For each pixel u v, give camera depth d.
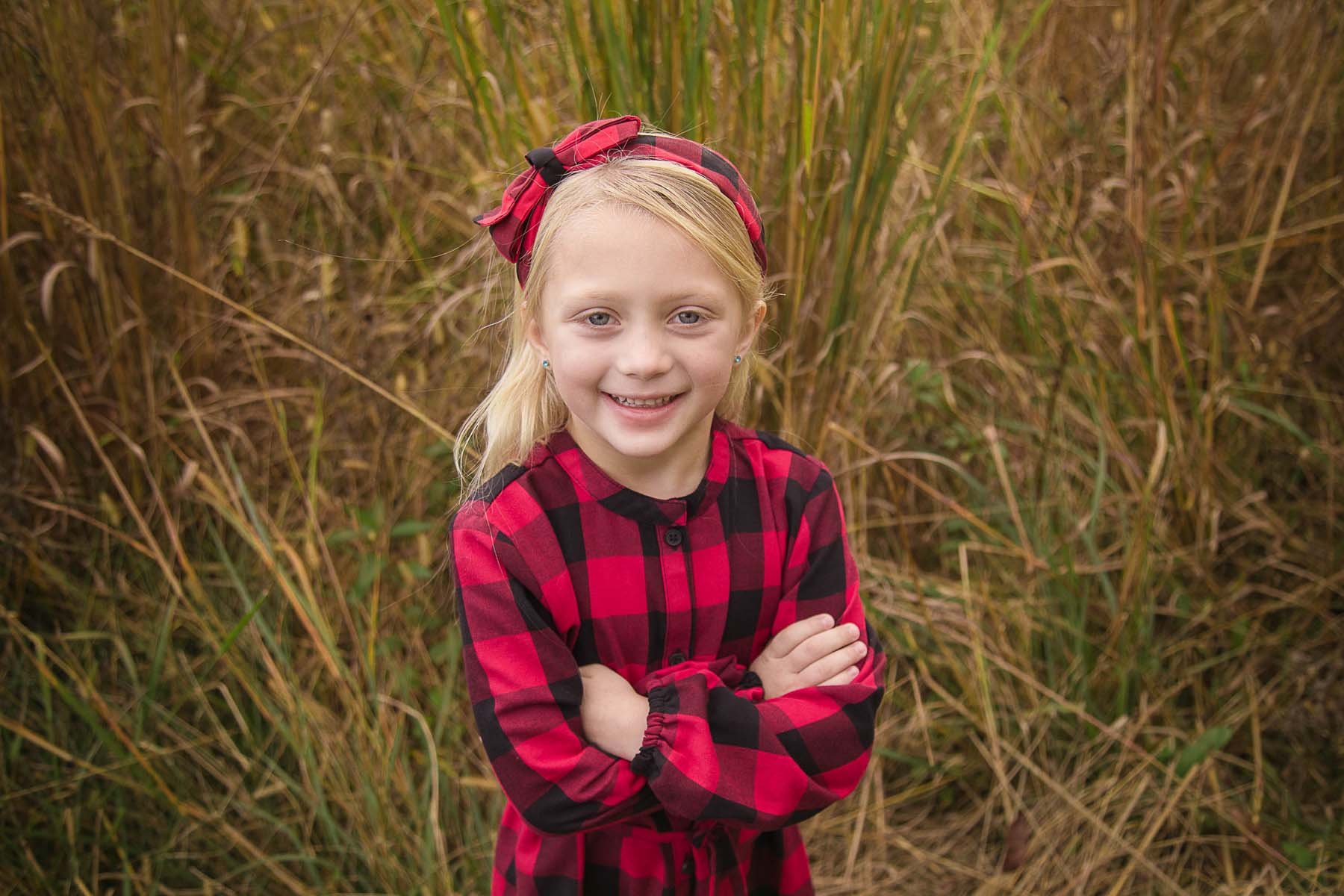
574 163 1.01
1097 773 1.97
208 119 2.41
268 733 1.95
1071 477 2.29
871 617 2.04
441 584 2.12
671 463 1.06
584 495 1.07
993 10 2.34
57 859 1.76
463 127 2.33
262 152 2.44
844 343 1.85
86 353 2.05
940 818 2.01
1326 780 1.93
